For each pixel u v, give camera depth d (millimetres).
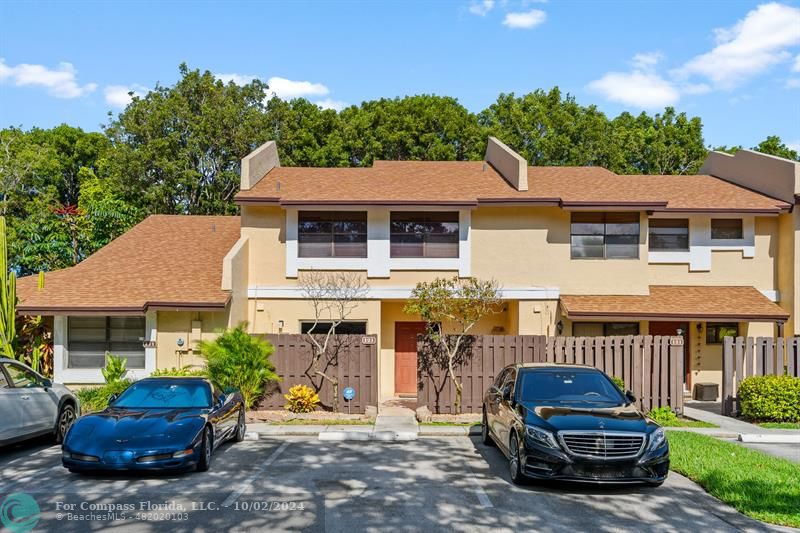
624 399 10883
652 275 20016
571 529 7695
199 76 37312
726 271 20047
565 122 38219
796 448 12648
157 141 34906
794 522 7855
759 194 20672
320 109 39188
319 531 7539
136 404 11461
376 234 19016
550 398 10719
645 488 9602
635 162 41781
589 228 19281
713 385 19562
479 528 7707
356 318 18906
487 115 42031
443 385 16516
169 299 17141
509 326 20422
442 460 11422
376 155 37438
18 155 39906
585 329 19312
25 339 17844
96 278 18578
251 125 35938
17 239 29875
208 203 36188
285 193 19281
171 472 10344
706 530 7691
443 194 19312
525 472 9398
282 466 10875
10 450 12117
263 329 18875
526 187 19672
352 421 15078
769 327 19797
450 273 19047
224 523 7789
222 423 11617
